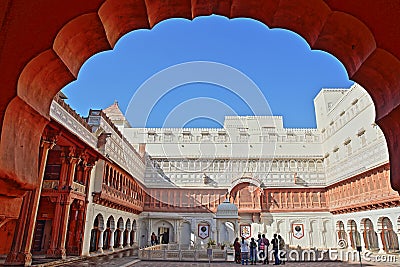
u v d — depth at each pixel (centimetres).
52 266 1096
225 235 2138
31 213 1062
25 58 185
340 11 200
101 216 1661
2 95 179
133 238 2178
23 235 1034
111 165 1688
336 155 2275
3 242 1305
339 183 2180
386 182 1623
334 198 2266
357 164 1950
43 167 1116
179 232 2162
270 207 2298
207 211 2133
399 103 197
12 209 201
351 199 2003
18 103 185
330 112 2422
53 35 189
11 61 184
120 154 1814
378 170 1695
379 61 204
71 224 1398
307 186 2391
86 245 1448
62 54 206
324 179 2436
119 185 1819
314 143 2539
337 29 220
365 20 195
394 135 214
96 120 1588
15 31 188
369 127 1836
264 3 240
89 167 1495
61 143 1311
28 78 193
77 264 1195
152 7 238
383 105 223
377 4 197
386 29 193
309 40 253
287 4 231
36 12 192
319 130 2591
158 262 1426
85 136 1423
